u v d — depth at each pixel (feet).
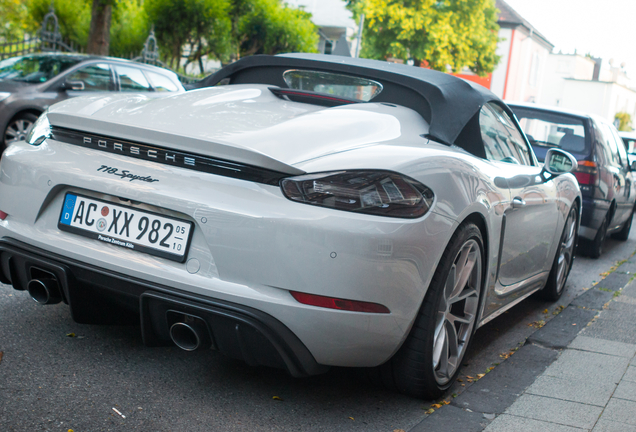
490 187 9.64
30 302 11.35
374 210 7.56
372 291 7.52
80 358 9.27
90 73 30.07
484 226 9.57
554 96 221.66
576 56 218.38
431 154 8.50
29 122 27.99
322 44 123.24
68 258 8.35
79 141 8.76
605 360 11.55
